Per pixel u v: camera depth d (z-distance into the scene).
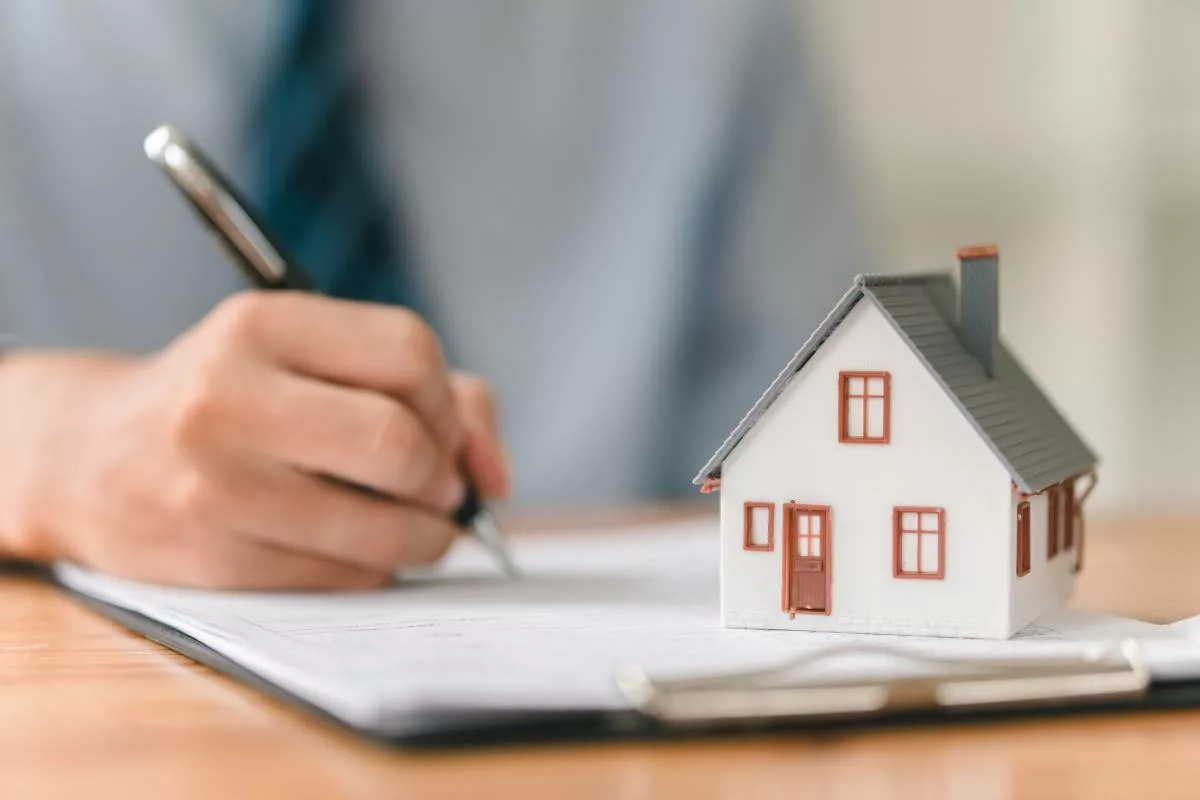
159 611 0.79
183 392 0.93
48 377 1.26
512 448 1.88
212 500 0.90
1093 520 1.42
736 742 0.51
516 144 1.92
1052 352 2.52
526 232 1.92
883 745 0.51
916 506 0.69
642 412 1.85
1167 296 2.48
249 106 1.81
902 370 0.69
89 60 1.79
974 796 0.44
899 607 0.69
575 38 1.97
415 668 0.56
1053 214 2.50
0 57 1.78
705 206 1.91
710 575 0.95
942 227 2.49
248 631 0.69
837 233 1.93
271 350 0.95
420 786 0.45
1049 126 2.47
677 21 1.98
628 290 1.90
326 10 1.82
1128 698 0.56
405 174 1.86
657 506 1.63
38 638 0.80
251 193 1.79
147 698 0.62
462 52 1.90
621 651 0.62
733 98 1.96
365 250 1.82
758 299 1.88
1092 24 2.42
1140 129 2.41
